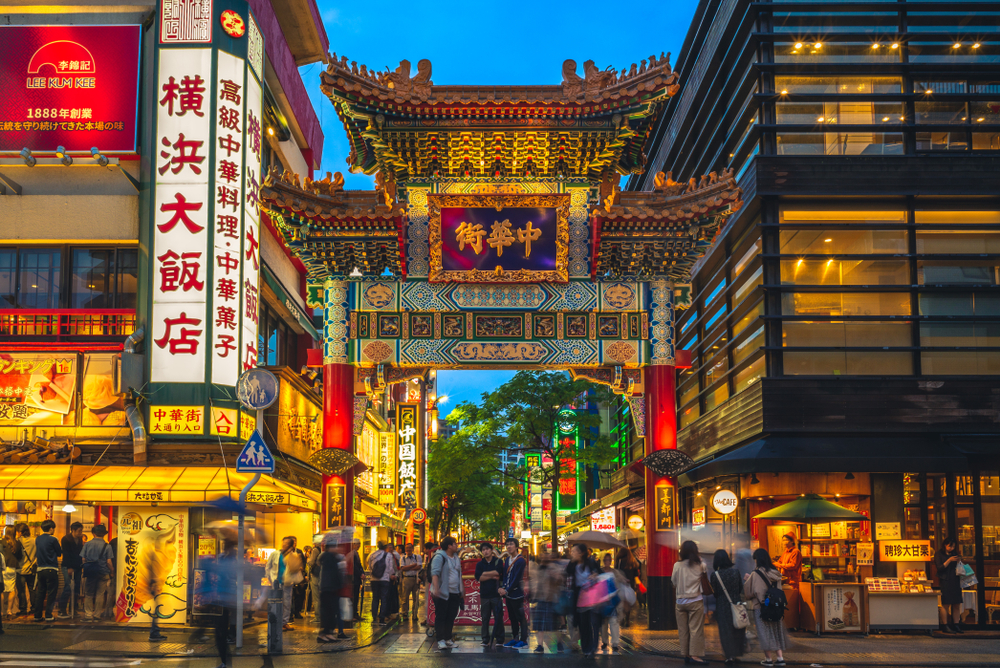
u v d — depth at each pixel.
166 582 19.66
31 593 19.67
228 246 22.59
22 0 23.52
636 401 20.53
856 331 23.05
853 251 23.39
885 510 22.06
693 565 14.91
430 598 19.27
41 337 22.44
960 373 22.80
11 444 20.64
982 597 20.98
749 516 23.84
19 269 23.05
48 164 23.20
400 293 20.38
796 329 23.12
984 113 23.75
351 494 20.02
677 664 14.62
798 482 22.80
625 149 21.44
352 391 20.17
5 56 22.95
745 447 22.52
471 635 19.47
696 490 29.97
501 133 20.22
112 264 23.06
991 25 24.20
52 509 21.92
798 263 23.30
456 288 20.39
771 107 23.98
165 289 22.03
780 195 23.11
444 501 58.78
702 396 30.45
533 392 35.44
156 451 21.53
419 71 20.09
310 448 29.36
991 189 22.92
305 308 32.91
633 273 20.61
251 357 23.72
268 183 19.53
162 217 22.27
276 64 28.11
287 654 15.17
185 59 22.88
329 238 19.95
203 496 19.61
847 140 23.73
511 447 36.97
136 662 13.77
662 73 19.83
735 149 26.95
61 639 16.36
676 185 20.19
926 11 24.25
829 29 24.34
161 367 21.72
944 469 20.69
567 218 20.31
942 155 23.25
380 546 21.88
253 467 15.11
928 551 21.59
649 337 20.39
